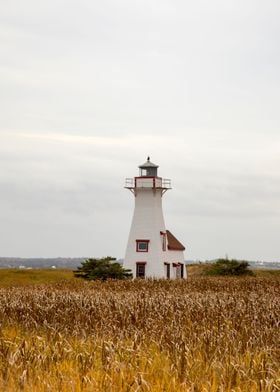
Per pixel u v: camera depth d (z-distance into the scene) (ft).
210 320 95.81
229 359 65.77
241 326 89.56
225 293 151.74
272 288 182.60
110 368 59.52
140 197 312.50
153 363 63.98
